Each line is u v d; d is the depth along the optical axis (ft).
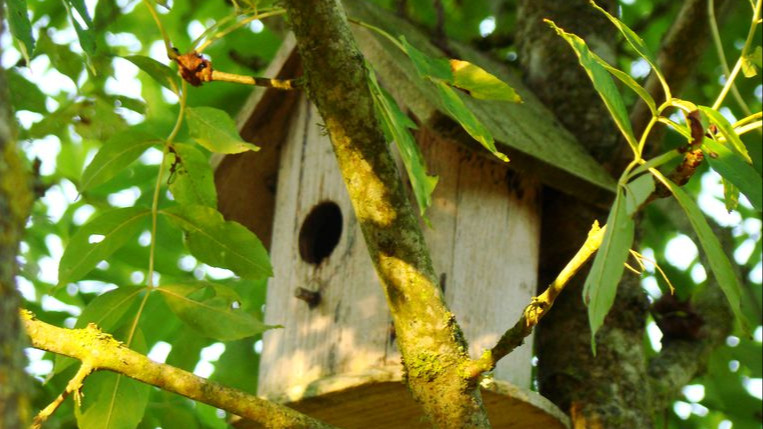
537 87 29.04
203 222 18.78
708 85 36.65
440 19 27.48
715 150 14.32
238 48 35.70
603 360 24.58
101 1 31.09
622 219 12.93
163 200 32.68
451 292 23.56
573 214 25.89
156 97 36.27
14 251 8.06
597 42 29.76
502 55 35.06
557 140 26.32
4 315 7.84
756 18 14.57
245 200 29.37
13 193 8.13
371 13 26.04
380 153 17.01
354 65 16.65
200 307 18.75
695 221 13.14
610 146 27.17
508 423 22.84
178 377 15.84
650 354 35.06
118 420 18.61
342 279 23.94
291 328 24.49
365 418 23.20
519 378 23.65
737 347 32.71
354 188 17.08
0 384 7.73
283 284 25.45
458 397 16.30
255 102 26.96
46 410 15.43
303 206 25.71
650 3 39.24
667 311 27.73
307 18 16.47
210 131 18.92
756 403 32.96
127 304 18.60
